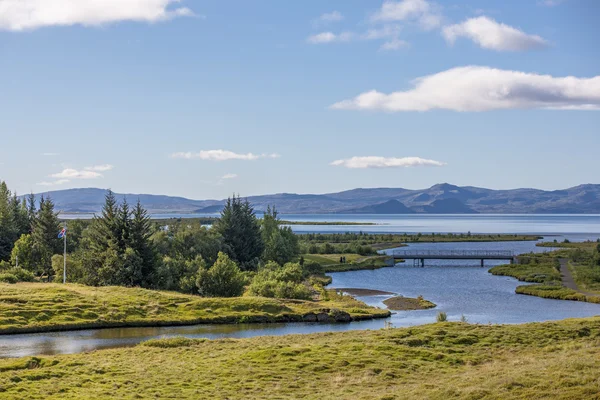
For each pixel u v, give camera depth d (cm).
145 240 10619
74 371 4375
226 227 14100
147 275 10400
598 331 5369
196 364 4600
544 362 3944
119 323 7319
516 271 14425
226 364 4562
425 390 3450
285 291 9719
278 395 3672
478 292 11356
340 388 3806
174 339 5672
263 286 9819
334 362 4500
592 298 9994
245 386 3919
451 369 4272
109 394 3728
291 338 5766
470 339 5181
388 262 17275
